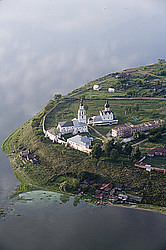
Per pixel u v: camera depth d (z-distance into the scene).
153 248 185.50
